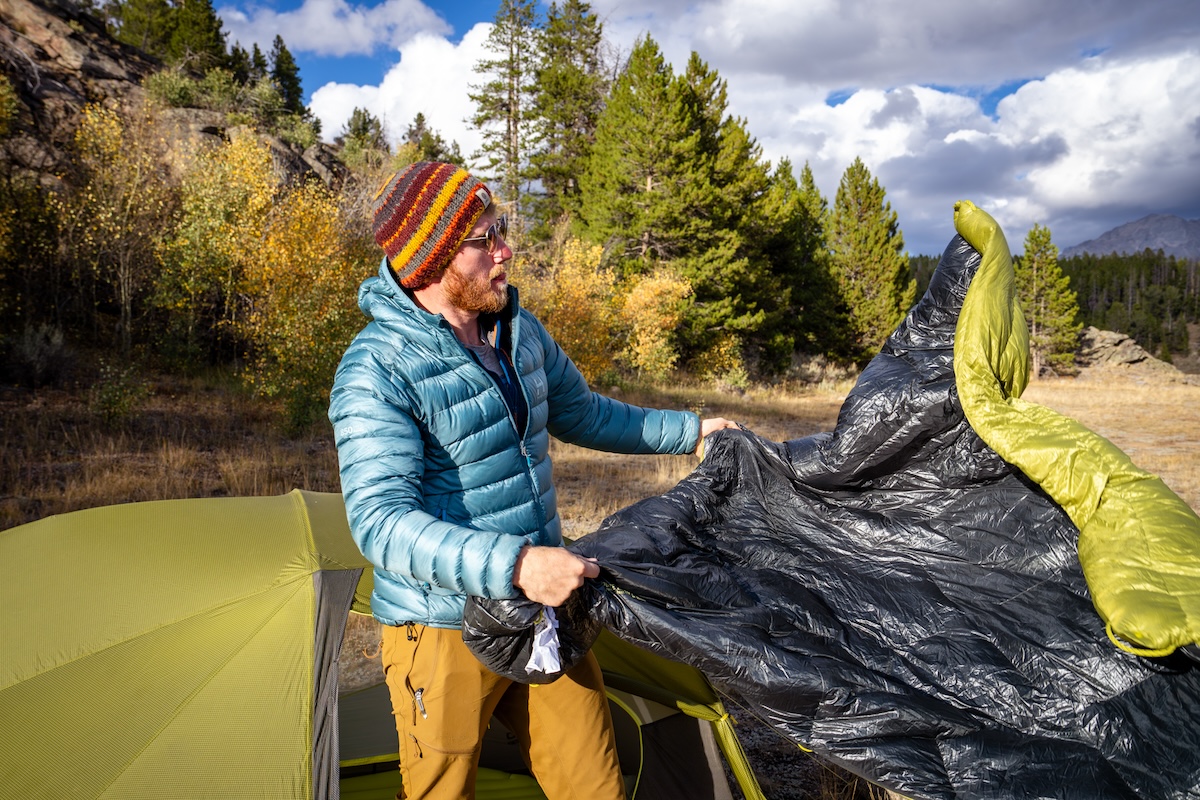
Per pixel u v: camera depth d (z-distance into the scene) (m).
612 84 29.58
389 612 1.73
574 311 18.03
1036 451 1.90
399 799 1.88
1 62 17.53
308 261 12.45
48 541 2.85
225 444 9.34
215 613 2.33
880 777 1.69
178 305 13.68
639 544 1.95
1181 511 1.71
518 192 32.56
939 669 1.85
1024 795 1.62
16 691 2.02
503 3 34.25
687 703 2.78
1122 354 37.50
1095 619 1.84
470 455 1.70
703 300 23.78
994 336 2.03
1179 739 1.65
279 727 1.93
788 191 35.09
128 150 15.21
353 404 1.59
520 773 3.15
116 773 1.79
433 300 1.77
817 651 1.83
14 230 13.32
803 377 28.09
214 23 35.50
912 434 2.12
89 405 10.14
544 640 1.56
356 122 41.03
